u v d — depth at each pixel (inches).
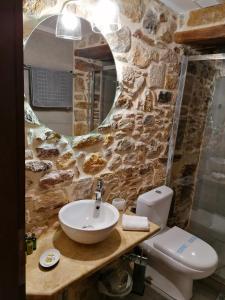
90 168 60.9
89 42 53.4
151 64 70.9
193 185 105.3
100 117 60.7
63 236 53.0
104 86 59.5
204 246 70.0
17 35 17.9
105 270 66.0
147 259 72.7
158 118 79.7
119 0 57.3
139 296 72.1
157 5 68.3
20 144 19.7
